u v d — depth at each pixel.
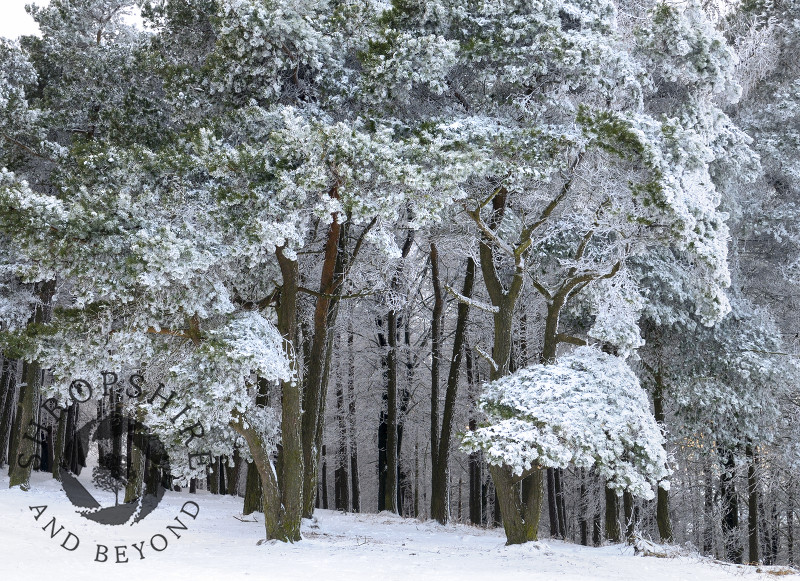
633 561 13.49
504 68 14.73
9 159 19.72
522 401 13.87
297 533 14.57
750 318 19.84
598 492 27.64
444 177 13.34
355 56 16.34
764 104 22.34
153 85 18.94
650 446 13.72
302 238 13.62
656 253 19.00
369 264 19.45
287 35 14.77
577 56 13.98
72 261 12.58
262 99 15.68
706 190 15.01
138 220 13.03
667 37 15.31
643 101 16.12
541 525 33.50
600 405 13.66
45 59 23.94
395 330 25.80
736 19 23.05
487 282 16.94
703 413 19.50
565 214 16.31
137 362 15.30
